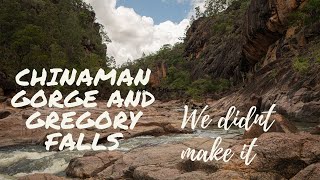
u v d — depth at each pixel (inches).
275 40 1838.1
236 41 2819.9
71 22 3176.7
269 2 1733.5
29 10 2962.6
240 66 2373.3
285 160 324.2
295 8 1625.2
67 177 448.5
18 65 2278.5
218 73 2962.6
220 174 313.0
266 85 1259.2
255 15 1882.4
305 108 897.5
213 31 3885.3
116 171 403.5
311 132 428.5
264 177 314.5
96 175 413.4
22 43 2421.3
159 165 373.7
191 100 2352.4
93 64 2923.2
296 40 1502.2
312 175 284.2
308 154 323.6
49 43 2731.3
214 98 2273.6
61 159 554.6
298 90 999.0
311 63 1109.1
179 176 327.0
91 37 3932.1
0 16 2637.8
